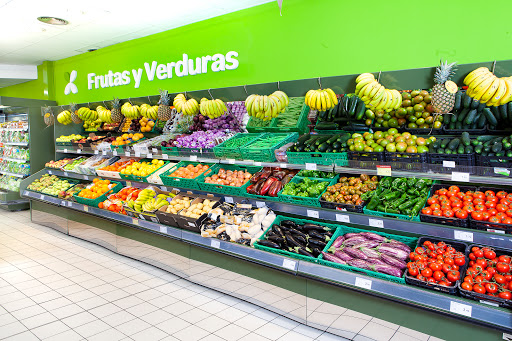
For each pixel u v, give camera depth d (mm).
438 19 3543
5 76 8594
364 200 3176
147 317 3295
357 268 2820
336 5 4129
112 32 5957
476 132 2924
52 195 6301
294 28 4477
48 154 7672
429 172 2797
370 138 3170
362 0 3949
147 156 5086
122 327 3127
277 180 3812
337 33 4160
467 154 2619
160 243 4383
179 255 4160
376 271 2766
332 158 3273
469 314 2289
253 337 2951
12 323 3203
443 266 2531
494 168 2514
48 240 5695
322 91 3318
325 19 4227
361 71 4051
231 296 3689
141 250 4660
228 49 5129
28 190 6871
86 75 7551
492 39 3303
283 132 4238
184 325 3152
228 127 4852
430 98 3088
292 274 3100
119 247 4988
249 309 3432
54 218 6273
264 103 3678
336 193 3326
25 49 7137
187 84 5711
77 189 6047
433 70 2826
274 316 3293
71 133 7234
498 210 2621
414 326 2531
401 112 3260
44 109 7543
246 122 4773
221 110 4379
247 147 3895
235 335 2984
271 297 3328
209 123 4914
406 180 3238
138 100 5316
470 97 2873
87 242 5574
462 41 3447
